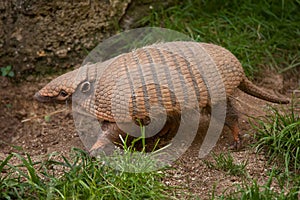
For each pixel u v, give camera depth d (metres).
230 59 4.46
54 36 5.64
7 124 5.50
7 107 5.58
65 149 4.88
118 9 5.82
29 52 5.65
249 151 4.53
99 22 5.76
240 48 5.54
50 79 5.71
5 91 5.65
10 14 5.60
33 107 5.57
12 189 3.95
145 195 3.91
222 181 4.21
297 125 4.43
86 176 4.00
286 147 4.40
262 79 5.54
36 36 5.62
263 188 4.07
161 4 6.03
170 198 3.97
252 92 4.66
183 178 4.25
